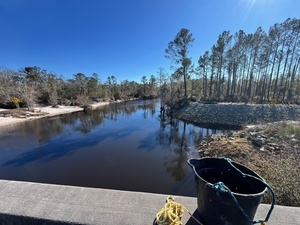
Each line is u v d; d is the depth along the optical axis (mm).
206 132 12156
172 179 5969
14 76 33188
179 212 995
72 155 8375
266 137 7031
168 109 22125
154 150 8805
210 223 932
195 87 31219
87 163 7449
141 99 45000
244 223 842
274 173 4102
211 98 23656
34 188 1327
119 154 8391
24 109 22172
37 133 12734
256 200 810
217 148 7344
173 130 12945
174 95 22359
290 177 3826
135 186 5645
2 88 24297
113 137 11367
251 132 8297
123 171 6656
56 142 10492
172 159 7633
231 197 792
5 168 7141
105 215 1067
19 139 11234
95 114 21641
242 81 26938
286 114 14016
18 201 1180
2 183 1392
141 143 10008
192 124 14820
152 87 46531
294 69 21672
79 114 21828
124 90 47438
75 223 1020
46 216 1055
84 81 40312
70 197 1227
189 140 10320
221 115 15492
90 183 5891
